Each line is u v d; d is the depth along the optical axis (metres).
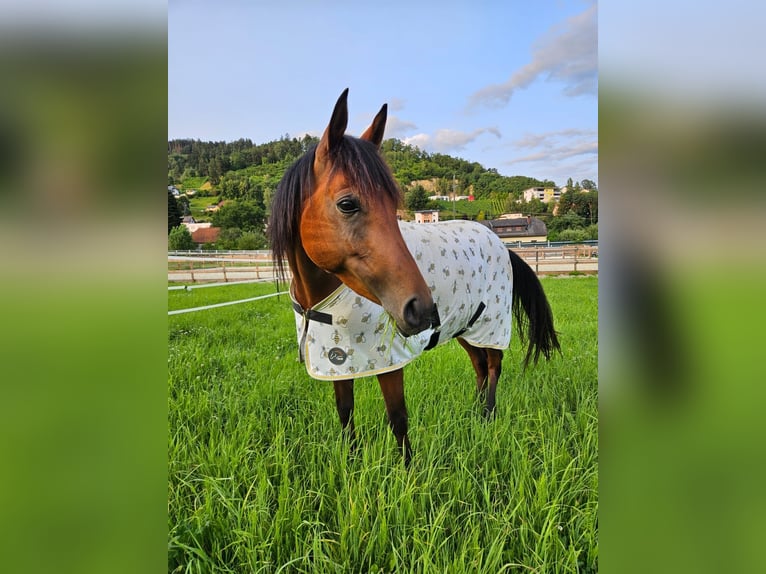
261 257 12.05
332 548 1.59
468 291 2.56
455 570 1.44
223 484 1.87
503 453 2.24
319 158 1.65
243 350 4.15
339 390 2.26
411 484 1.83
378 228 1.53
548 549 1.56
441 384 3.26
